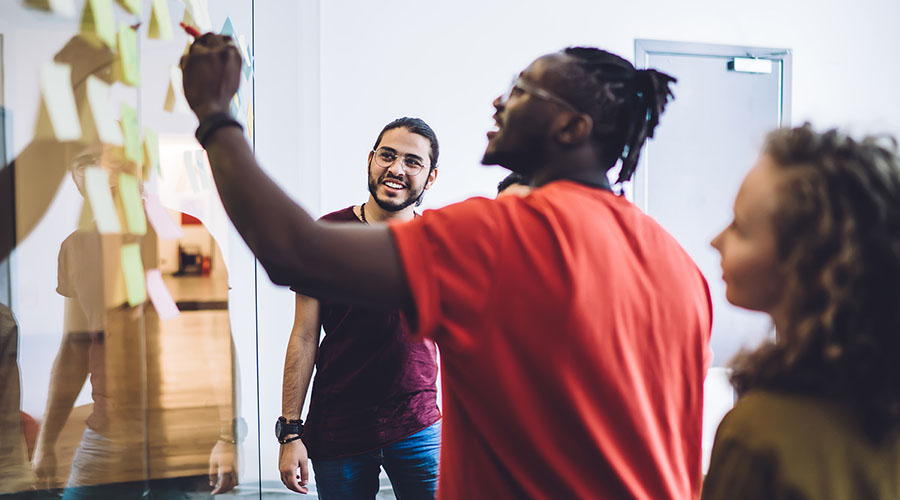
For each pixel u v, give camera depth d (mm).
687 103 4012
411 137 1922
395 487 1844
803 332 612
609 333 790
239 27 1335
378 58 3586
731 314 4031
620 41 3912
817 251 606
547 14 3811
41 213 848
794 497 600
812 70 4180
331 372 1774
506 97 936
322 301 1860
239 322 1258
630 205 904
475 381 785
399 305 764
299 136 3477
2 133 819
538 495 791
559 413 777
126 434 929
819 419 610
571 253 780
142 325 951
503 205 809
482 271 763
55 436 868
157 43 983
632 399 802
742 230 680
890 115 4277
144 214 962
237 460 1144
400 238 757
